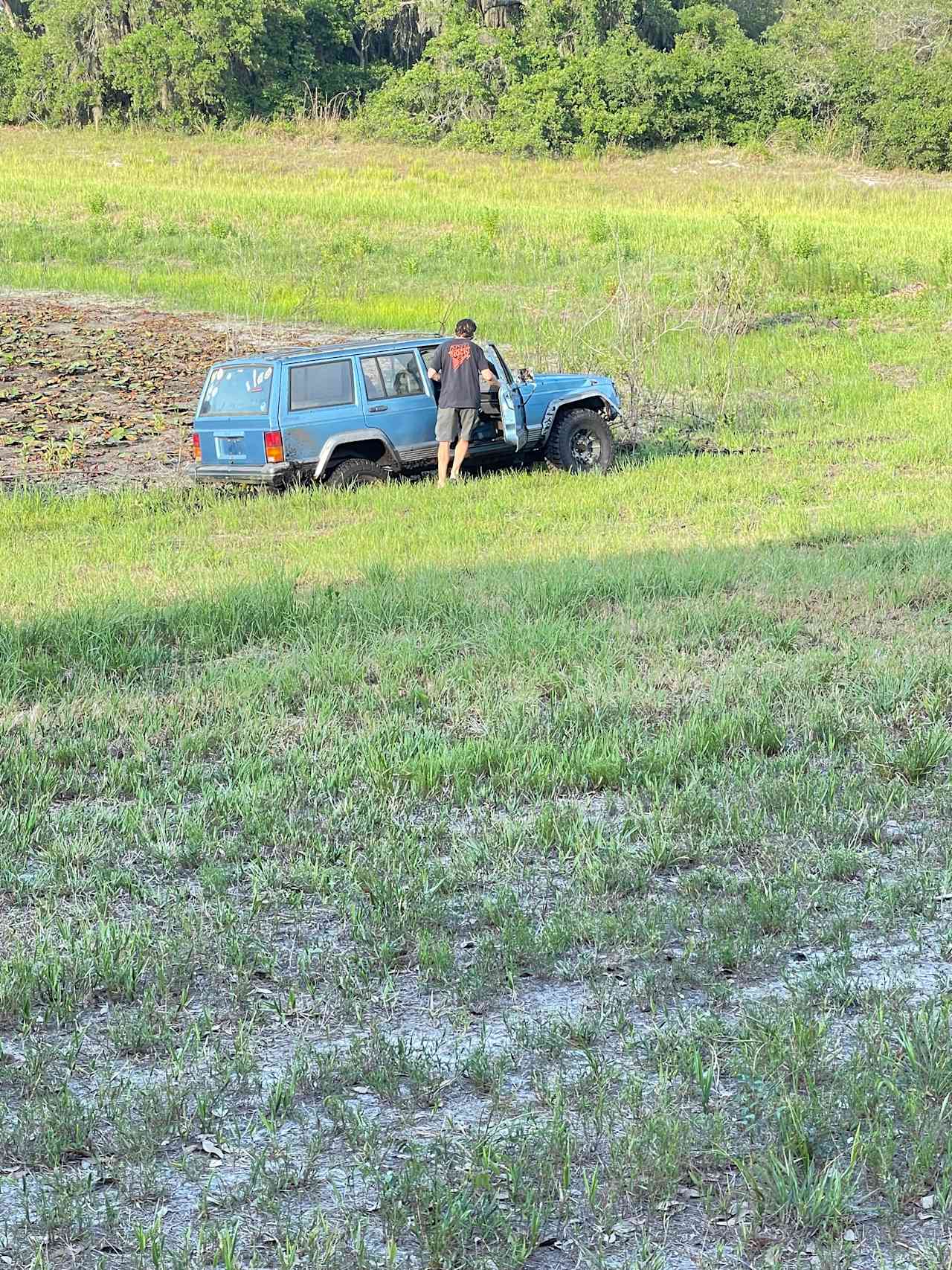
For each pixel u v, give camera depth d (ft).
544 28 279.28
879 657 35.81
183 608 42.29
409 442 66.39
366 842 24.84
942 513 58.13
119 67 274.16
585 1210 14.88
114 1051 18.44
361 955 20.76
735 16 296.10
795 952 20.76
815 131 266.16
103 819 26.11
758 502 62.08
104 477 72.74
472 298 128.26
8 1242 14.58
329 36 306.76
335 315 123.13
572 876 23.24
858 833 24.72
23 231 160.97
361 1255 13.98
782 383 94.53
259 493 65.67
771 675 34.04
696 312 104.99
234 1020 19.15
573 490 64.59
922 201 198.49
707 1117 16.17
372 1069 17.69
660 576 44.96
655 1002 19.26
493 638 37.83
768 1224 14.56
